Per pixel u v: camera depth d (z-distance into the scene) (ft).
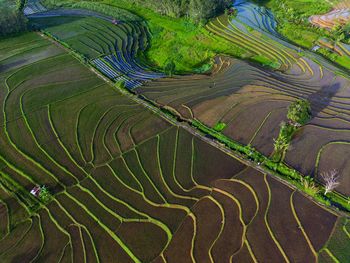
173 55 188.24
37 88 154.30
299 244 93.30
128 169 116.06
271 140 126.41
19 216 101.60
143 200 106.22
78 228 98.73
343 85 156.76
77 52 181.98
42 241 95.30
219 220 99.86
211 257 90.68
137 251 93.04
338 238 94.68
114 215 101.96
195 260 90.22
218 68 172.86
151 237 96.43
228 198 106.22
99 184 110.83
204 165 117.80
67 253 92.53
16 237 96.22
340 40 189.26
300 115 128.36
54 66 171.12
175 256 91.50
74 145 125.29
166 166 117.39
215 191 108.58
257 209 102.42
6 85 155.74
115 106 144.77
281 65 173.37
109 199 106.42
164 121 136.77
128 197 107.04
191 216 101.45
